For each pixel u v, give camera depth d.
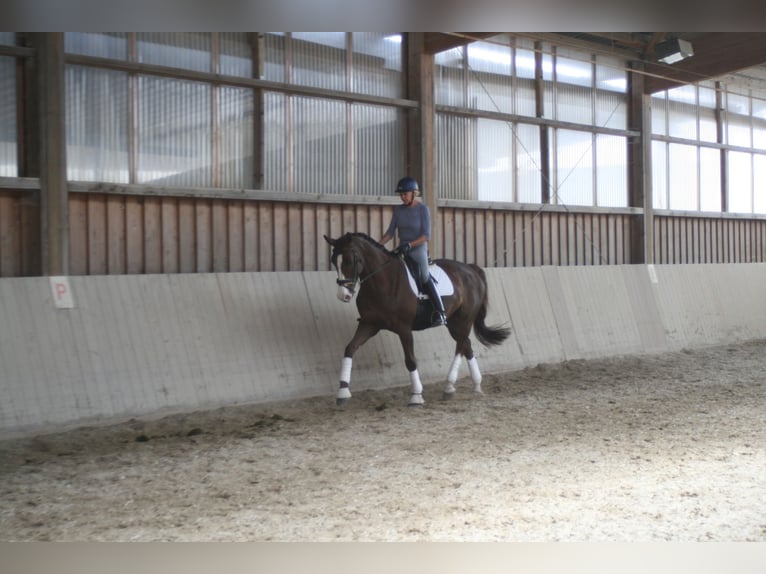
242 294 7.96
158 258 7.82
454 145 10.52
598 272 11.78
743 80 15.30
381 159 9.70
